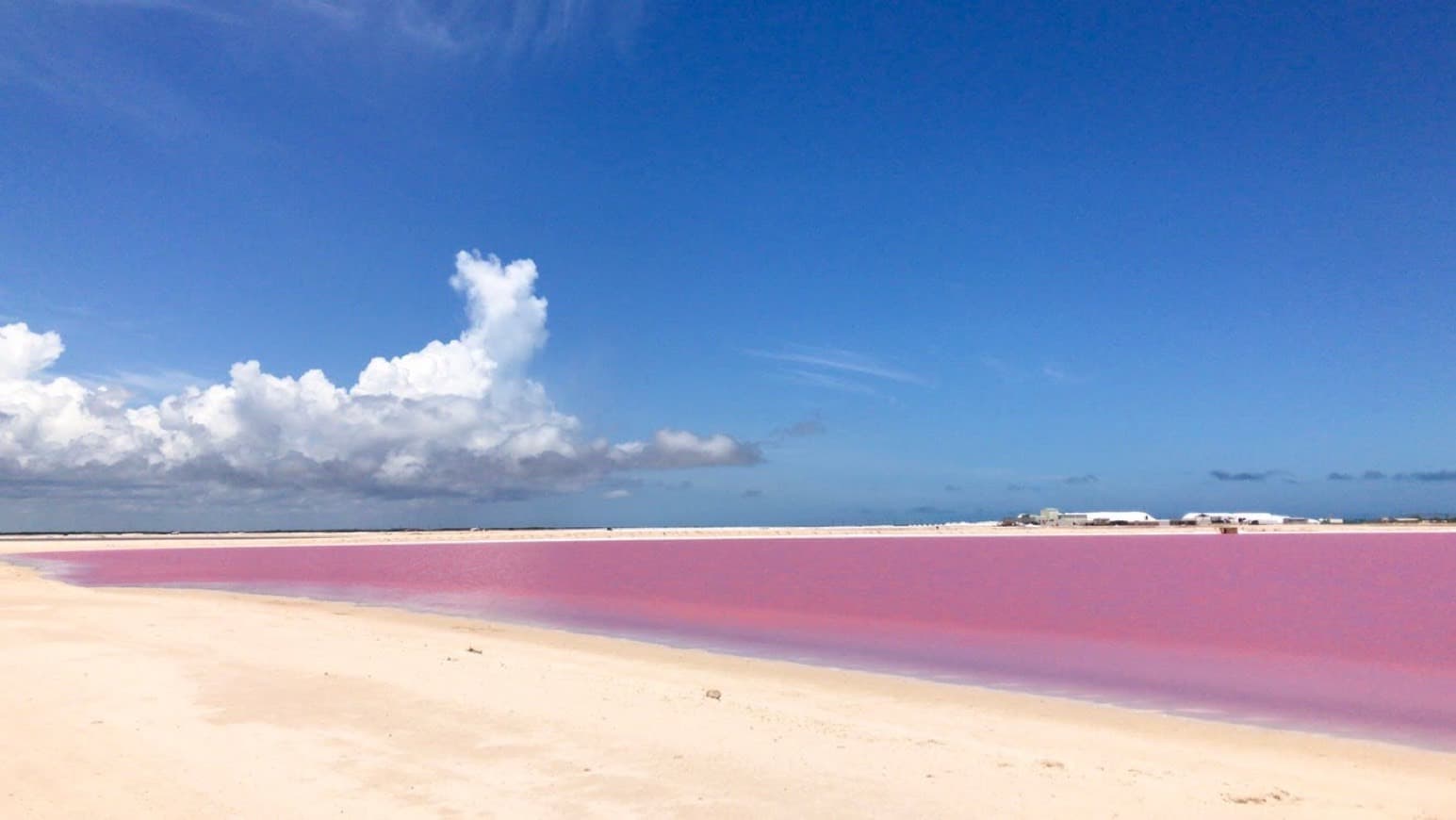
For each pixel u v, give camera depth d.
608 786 10.28
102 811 9.34
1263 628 32.84
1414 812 10.52
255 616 27.92
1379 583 57.12
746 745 12.34
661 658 23.64
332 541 142.88
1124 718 17.03
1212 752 14.13
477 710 13.95
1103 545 130.88
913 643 28.25
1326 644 28.45
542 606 39.59
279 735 12.27
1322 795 11.16
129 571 65.12
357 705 14.16
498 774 10.68
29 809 9.38
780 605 41.06
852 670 22.64
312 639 21.98
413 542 142.88
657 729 13.10
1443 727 16.64
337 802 9.62
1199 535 173.62
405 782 10.31
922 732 14.21
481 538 161.00
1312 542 137.88
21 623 24.28
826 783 10.59
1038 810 9.84
